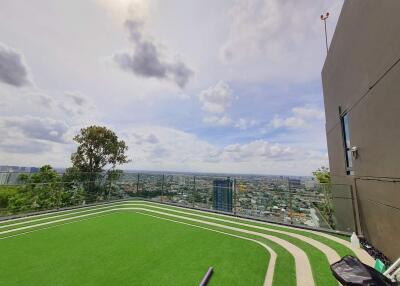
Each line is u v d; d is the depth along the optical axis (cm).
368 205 525
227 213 918
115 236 607
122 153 1778
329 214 728
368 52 483
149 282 355
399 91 362
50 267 408
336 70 757
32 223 747
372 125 477
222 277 375
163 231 664
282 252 496
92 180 1216
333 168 862
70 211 972
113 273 386
